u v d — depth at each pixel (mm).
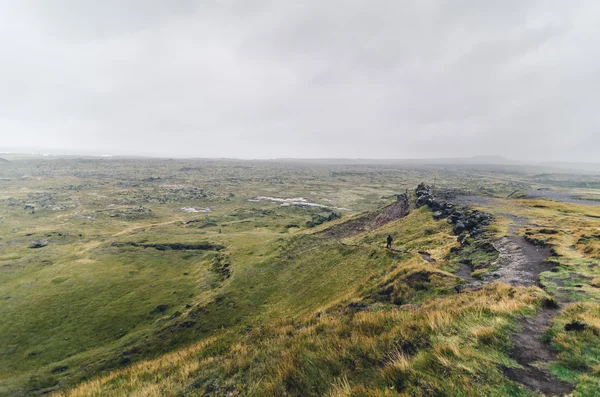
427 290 24266
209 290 71688
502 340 10789
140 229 138625
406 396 7965
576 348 9898
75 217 164875
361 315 15984
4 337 59250
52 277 86500
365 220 107750
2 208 176625
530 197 129250
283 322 20344
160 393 12570
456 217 60062
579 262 24047
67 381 44125
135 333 57750
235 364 13023
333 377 9898
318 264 63781
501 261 28812
